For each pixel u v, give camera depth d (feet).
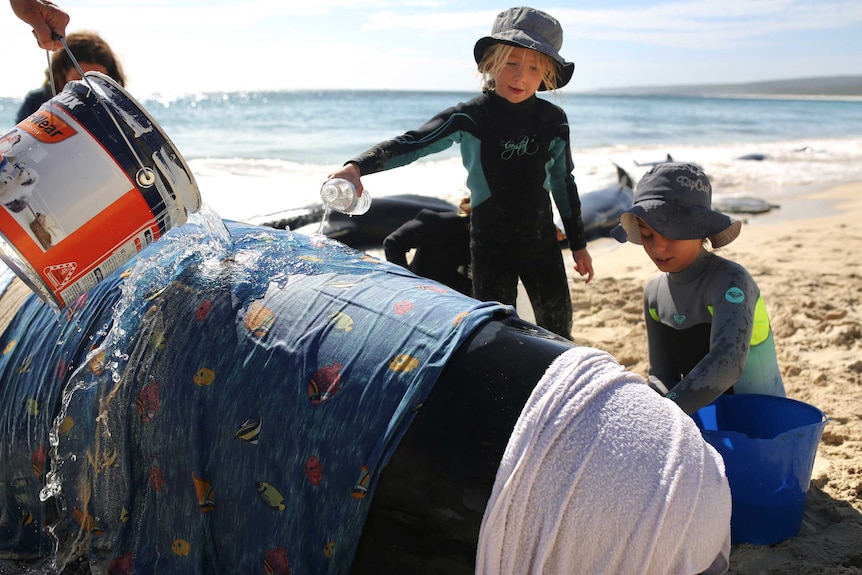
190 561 7.64
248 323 7.72
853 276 21.49
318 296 7.75
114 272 8.64
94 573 8.32
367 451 6.70
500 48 12.59
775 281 20.93
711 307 10.50
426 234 14.74
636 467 6.30
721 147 74.38
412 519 6.58
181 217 8.09
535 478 6.25
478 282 13.65
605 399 6.60
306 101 198.08
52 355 8.82
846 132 107.45
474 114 12.96
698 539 6.45
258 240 9.05
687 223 10.21
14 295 9.94
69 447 8.41
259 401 7.29
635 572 6.22
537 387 6.57
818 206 36.01
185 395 7.67
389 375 6.90
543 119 13.35
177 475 7.71
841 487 11.14
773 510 9.61
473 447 6.43
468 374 6.79
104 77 7.86
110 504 8.25
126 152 7.57
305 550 6.94
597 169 45.39
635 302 19.54
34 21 9.30
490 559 6.24
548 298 13.91
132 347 8.17
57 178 7.36
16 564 9.16
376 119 107.96
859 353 16.08
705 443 6.88
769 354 11.03
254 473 7.24
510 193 13.23
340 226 22.65
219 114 114.93
